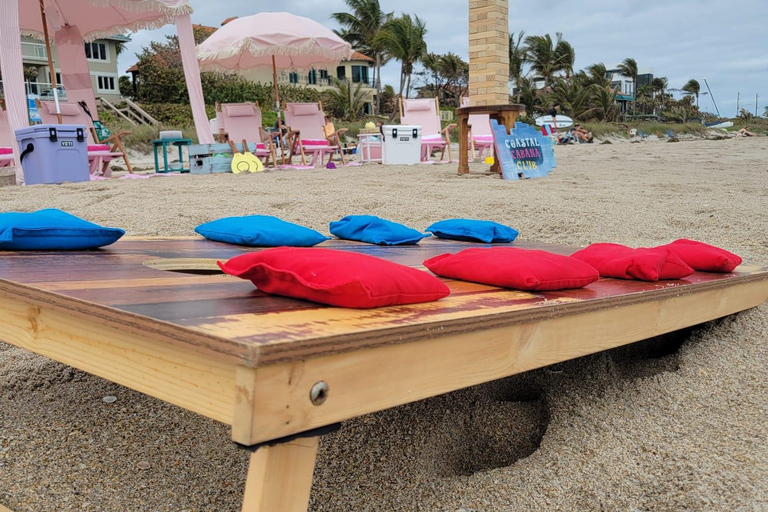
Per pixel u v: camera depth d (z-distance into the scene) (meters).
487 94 8.48
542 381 2.16
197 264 2.20
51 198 5.49
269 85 31.19
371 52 42.06
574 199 5.61
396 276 1.44
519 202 5.38
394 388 1.21
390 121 36.28
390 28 38.22
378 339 1.15
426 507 1.49
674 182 7.08
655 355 2.51
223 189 6.25
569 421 1.88
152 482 1.57
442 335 1.28
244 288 1.60
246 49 10.62
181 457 1.68
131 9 8.41
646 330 1.96
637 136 35.22
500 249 2.00
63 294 1.38
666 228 4.42
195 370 1.10
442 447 1.80
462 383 1.36
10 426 1.82
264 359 0.98
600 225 4.51
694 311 2.21
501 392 2.15
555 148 16.00
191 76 9.42
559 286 1.82
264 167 9.74
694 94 68.69
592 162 10.52
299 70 11.87
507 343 1.46
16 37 7.38
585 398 2.03
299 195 5.71
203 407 1.09
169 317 1.18
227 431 1.82
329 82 43.97
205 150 8.86
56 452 1.69
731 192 6.16
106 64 33.47
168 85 27.95
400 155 10.38
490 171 8.41
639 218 4.74
